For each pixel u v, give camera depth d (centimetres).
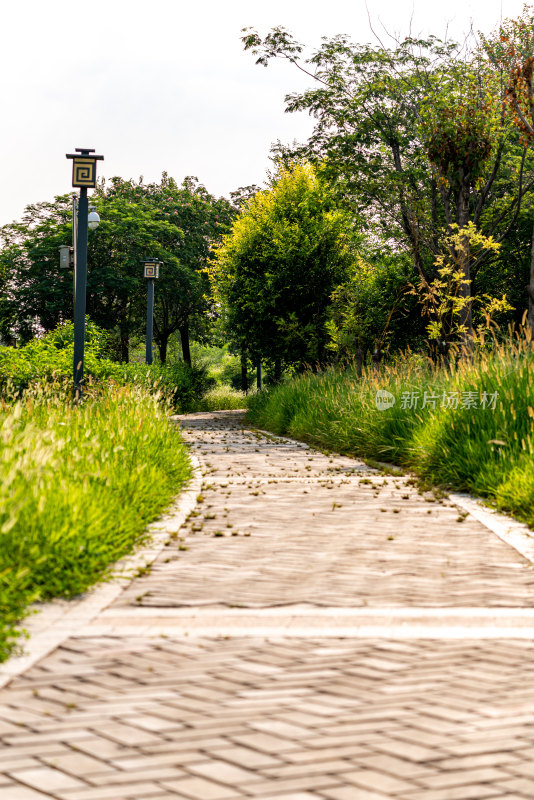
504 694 446
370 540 887
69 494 777
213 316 5644
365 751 372
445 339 2545
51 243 5044
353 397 1983
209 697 441
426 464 1375
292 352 3728
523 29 2808
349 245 3712
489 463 1197
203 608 622
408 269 3434
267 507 1103
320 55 3191
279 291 3653
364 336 2984
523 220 3381
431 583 702
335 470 1520
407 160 3306
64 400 1458
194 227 5866
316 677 474
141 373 3231
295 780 343
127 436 1189
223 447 2038
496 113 2889
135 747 376
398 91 3181
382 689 454
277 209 3803
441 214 3338
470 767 356
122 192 6009
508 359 1457
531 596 659
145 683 464
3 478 667
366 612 611
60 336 2741
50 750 373
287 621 589
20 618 585
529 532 920
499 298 3388
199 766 356
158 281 5328
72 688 455
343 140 3194
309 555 812
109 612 611
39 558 650
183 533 921
